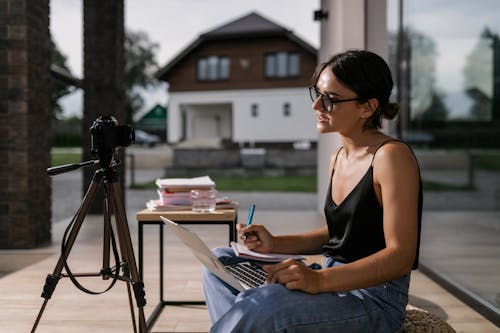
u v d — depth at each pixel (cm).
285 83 2369
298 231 458
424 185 346
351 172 126
